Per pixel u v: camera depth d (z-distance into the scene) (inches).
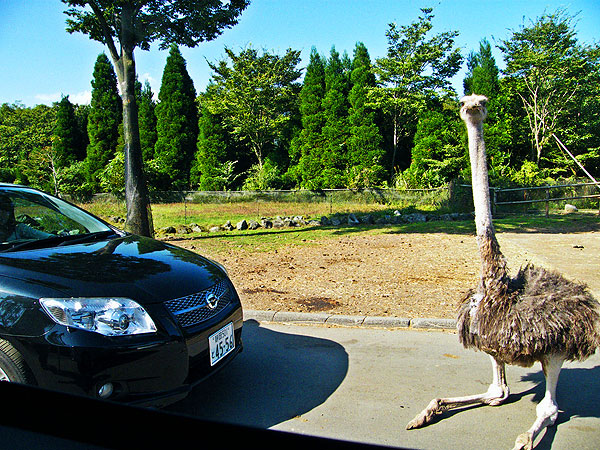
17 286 119.3
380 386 156.4
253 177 1029.8
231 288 159.9
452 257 378.9
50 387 111.5
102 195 811.4
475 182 128.1
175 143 1078.4
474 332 123.2
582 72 927.0
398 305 245.1
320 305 247.6
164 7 440.1
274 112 1096.2
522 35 952.3
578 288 120.9
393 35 1051.3
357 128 998.4
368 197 790.5
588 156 946.7
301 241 477.7
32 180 1075.3
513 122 998.4
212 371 137.9
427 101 1045.8
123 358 115.3
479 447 119.4
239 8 460.8
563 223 583.5
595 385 154.7
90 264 135.5
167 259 152.5
